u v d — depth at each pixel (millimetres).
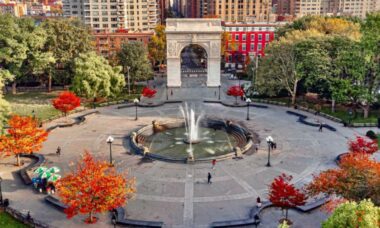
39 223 38562
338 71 76938
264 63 88562
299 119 75125
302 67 82375
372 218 25344
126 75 104750
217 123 72875
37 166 52562
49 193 45250
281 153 57719
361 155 40469
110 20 154000
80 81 81500
